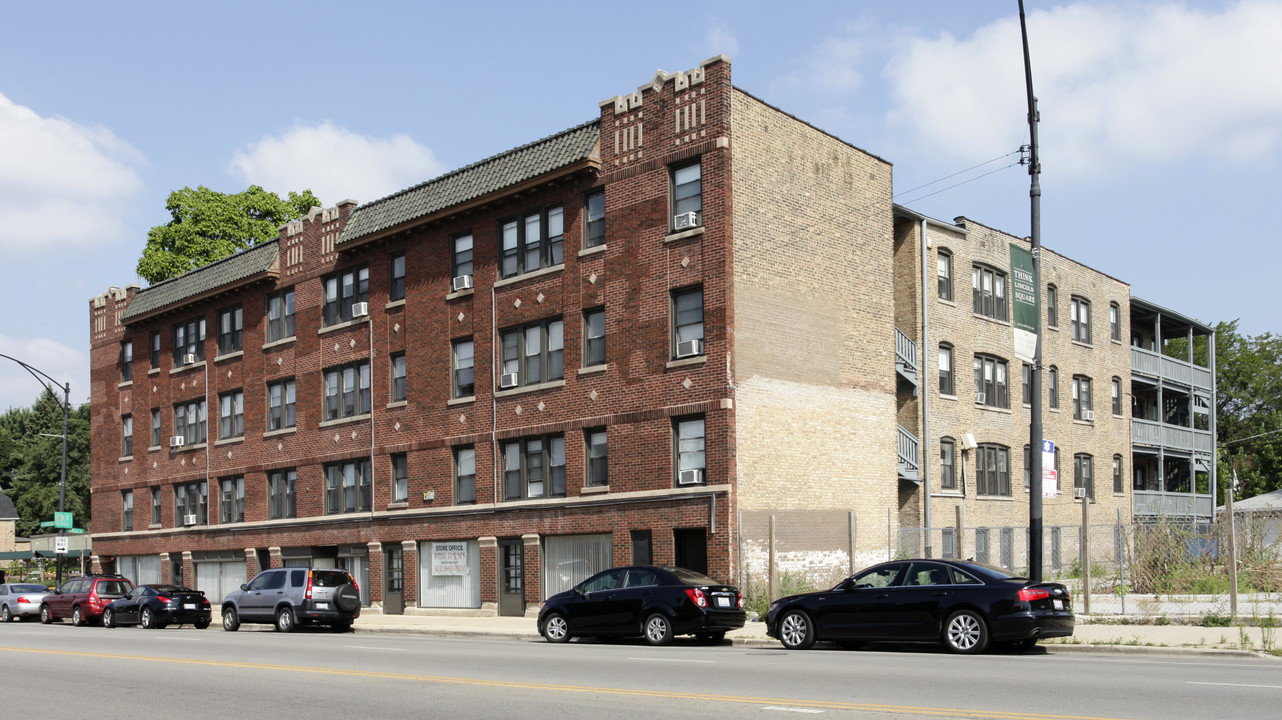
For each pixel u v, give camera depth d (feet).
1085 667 49.60
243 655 65.36
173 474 149.69
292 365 131.03
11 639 86.99
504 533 104.37
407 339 116.26
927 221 120.06
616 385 96.53
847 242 104.32
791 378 95.55
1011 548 127.95
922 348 117.39
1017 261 69.26
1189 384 175.73
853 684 43.88
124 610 111.86
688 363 91.50
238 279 137.49
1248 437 218.59
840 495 99.40
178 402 150.30
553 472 101.71
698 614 68.59
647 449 93.56
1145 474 175.83
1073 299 148.25
